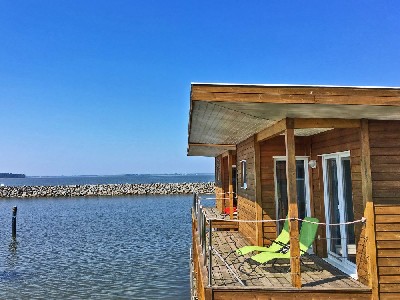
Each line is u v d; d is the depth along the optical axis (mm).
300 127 5645
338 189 6738
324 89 4727
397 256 5387
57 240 23406
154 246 21078
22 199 58906
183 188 67125
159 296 12680
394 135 5633
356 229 5832
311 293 5234
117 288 13562
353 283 5574
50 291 13305
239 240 9641
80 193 63562
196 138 10273
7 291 13328
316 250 7578
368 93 4734
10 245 21891
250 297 5211
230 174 13914
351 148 6035
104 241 22844
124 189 65938
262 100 4688
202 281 5523
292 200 5449
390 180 5531
